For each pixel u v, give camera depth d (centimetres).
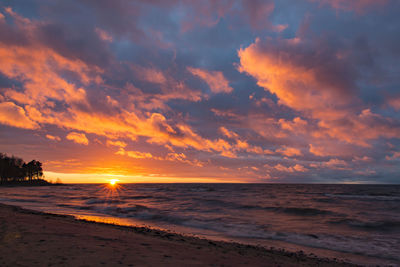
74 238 873
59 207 2764
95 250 711
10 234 848
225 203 3366
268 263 830
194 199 3953
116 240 921
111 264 585
